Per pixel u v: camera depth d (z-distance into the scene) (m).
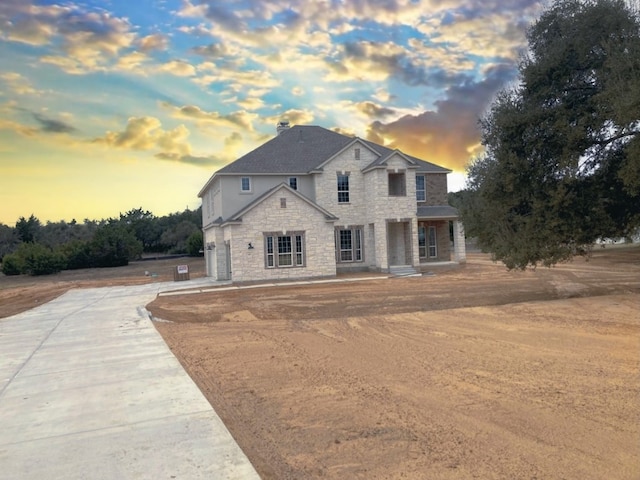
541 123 16.22
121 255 54.69
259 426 5.97
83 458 4.97
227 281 29.20
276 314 16.11
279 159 31.92
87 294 25.89
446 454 4.96
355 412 6.38
